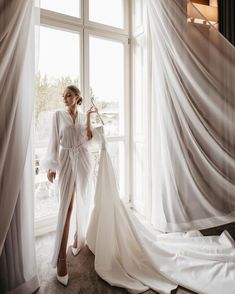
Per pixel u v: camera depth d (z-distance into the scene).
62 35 2.57
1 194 1.47
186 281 1.58
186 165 2.23
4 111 1.44
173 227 2.32
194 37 2.09
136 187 3.04
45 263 1.95
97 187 1.98
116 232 1.86
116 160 3.09
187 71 2.11
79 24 2.62
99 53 2.85
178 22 2.10
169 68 2.19
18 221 1.56
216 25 2.30
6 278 1.50
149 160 2.55
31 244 1.63
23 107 1.55
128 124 3.07
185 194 2.29
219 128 2.13
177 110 2.21
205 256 1.77
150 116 2.50
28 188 1.61
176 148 2.26
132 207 3.12
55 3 2.51
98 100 2.87
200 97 2.13
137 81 2.93
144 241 1.93
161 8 2.16
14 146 1.51
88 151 2.01
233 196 2.15
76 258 1.99
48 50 2.50
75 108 1.93
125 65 3.00
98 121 2.88
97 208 1.99
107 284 1.67
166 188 2.38
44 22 2.40
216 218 2.19
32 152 1.63
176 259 1.80
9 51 1.40
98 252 1.82
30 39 1.57
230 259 1.69
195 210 2.27
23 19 1.50
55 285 1.67
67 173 1.86
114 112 3.02
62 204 1.83
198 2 2.30
